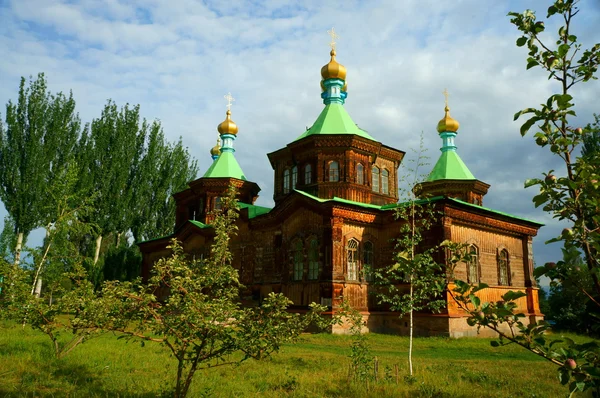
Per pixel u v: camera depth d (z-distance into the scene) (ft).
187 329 27.09
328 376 41.42
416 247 88.94
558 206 17.49
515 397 35.55
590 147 92.63
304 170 109.91
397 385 38.14
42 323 48.21
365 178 107.86
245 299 110.01
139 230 167.32
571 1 18.02
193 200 145.79
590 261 16.34
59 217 88.79
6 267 52.65
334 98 117.70
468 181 125.49
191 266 31.32
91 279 145.59
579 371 14.99
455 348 70.95
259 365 46.70
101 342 60.95
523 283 104.73
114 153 158.71
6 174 137.39
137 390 34.12
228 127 143.84
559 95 17.20
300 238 98.94
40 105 141.59
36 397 31.99
